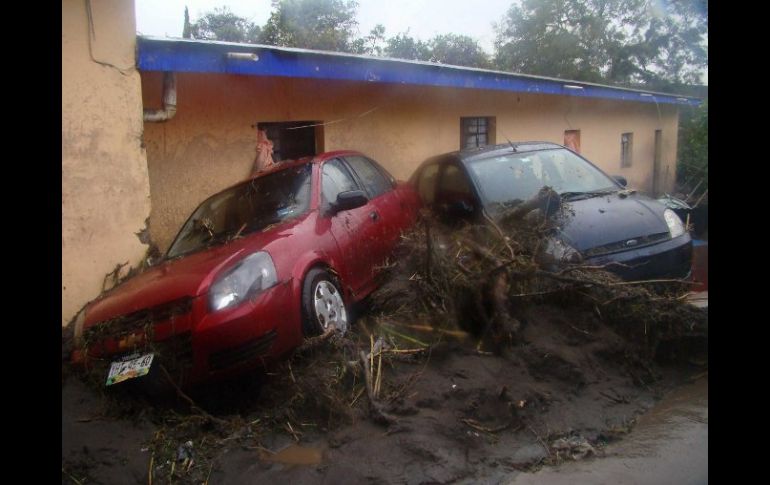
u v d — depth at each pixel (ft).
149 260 18.75
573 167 21.80
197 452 11.53
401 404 11.96
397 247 18.51
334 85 28.58
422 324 14.66
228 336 12.12
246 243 14.08
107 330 13.05
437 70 29.99
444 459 10.60
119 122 18.06
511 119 41.19
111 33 17.81
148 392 12.90
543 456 10.91
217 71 20.59
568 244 15.89
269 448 11.51
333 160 18.74
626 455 10.95
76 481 10.85
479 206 19.38
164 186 22.21
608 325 14.61
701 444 11.06
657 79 72.64
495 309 13.76
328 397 12.07
